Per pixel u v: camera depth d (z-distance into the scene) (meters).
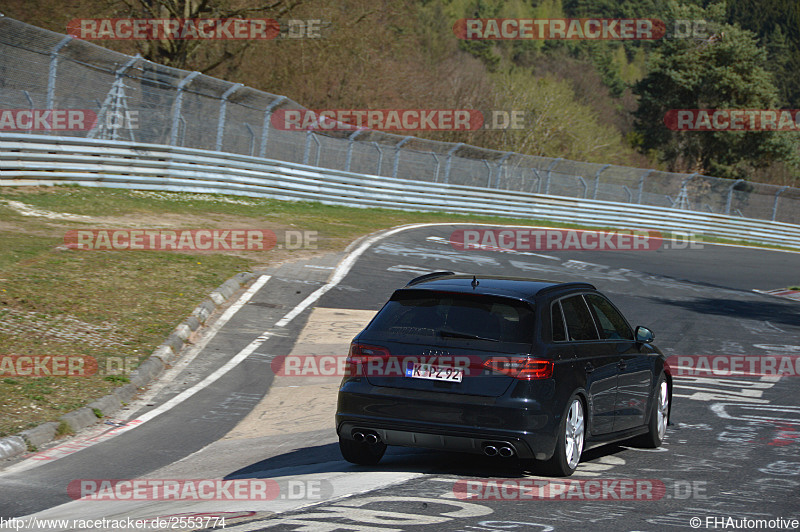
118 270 53.88
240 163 100.25
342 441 24.23
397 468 24.20
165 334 42.44
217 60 145.62
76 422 30.06
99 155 85.31
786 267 114.50
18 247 55.78
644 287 79.31
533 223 133.75
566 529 17.89
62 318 41.91
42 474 24.98
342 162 117.12
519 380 21.64
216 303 51.47
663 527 18.41
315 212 102.25
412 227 103.00
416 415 21.97
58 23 122.00
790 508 20.44
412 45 176.75
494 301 23.17
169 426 30.94
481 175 135.50
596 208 143.00
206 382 37.31
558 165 144.62
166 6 129.62
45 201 74.38
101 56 84.94
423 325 23.08
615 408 25.47
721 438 29.61
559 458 22.28
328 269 67.75
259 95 104.88
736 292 82.75
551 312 23.50
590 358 24.17
